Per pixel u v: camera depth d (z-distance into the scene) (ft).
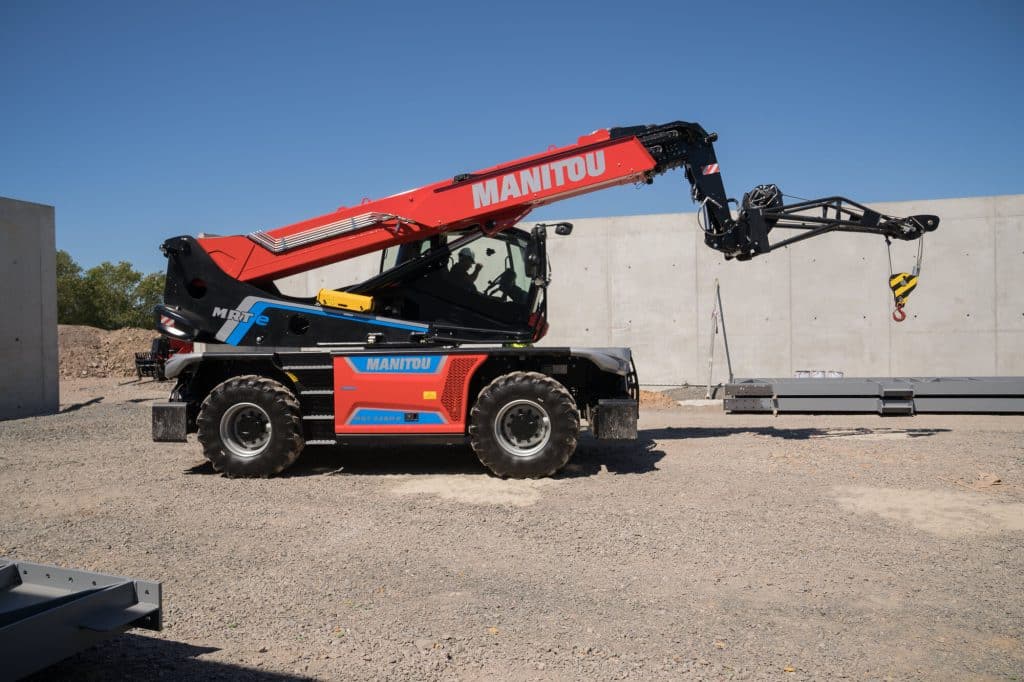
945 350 50.52
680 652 11.20
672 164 27.63
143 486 23.26
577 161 26.71
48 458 28.60
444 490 22.29
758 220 28.25
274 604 13.23
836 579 14.30
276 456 24.36
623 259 55.98
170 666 10.73
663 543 16.60
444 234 27.07
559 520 18.61
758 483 22.66
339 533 17.66
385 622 12.39
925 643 11.51
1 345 45.73
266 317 26.32
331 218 26.61
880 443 30.27
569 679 10.32
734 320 53.98
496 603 13.21
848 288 52.11
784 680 10.28
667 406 47.70
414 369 24.57
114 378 82.43
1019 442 30.37
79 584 10.41
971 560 15.34
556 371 25.26
